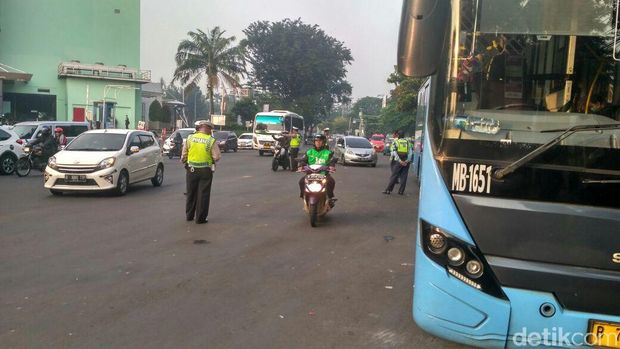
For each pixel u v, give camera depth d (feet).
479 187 11.82
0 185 50.19
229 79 162.81
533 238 11.34
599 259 11.05
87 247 25.66
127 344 14.42
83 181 42.57
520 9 12.40
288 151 73.77
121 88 159.74
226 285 19.93
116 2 163.53
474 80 12.40
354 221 34.65
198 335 15.12
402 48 11.97
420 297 12.60
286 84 240.53
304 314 17.01
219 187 52.75
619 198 11.11
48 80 156.25
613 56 11.93
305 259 24.18
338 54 241.96
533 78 12.26
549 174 11.38
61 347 14.15
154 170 51.88
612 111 11.93
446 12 11.94
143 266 22.39
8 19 151.23
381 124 217.36
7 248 25.16
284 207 39.75
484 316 11.55
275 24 239.71
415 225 33.55
